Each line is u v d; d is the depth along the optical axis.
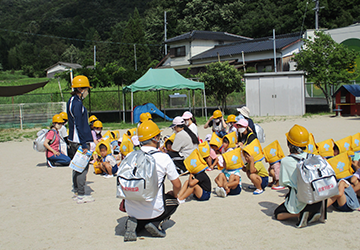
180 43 44.66
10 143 14.48
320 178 4.01
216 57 39.09
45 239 4.32
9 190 6.82
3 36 102.81
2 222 5.00
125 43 62.78
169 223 4.72
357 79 26.62
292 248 3.80
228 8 56.28
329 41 21.17
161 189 4.16
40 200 6.05
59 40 100.25
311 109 23.19
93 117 9.66
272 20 48.88
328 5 44.88
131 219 4.16
